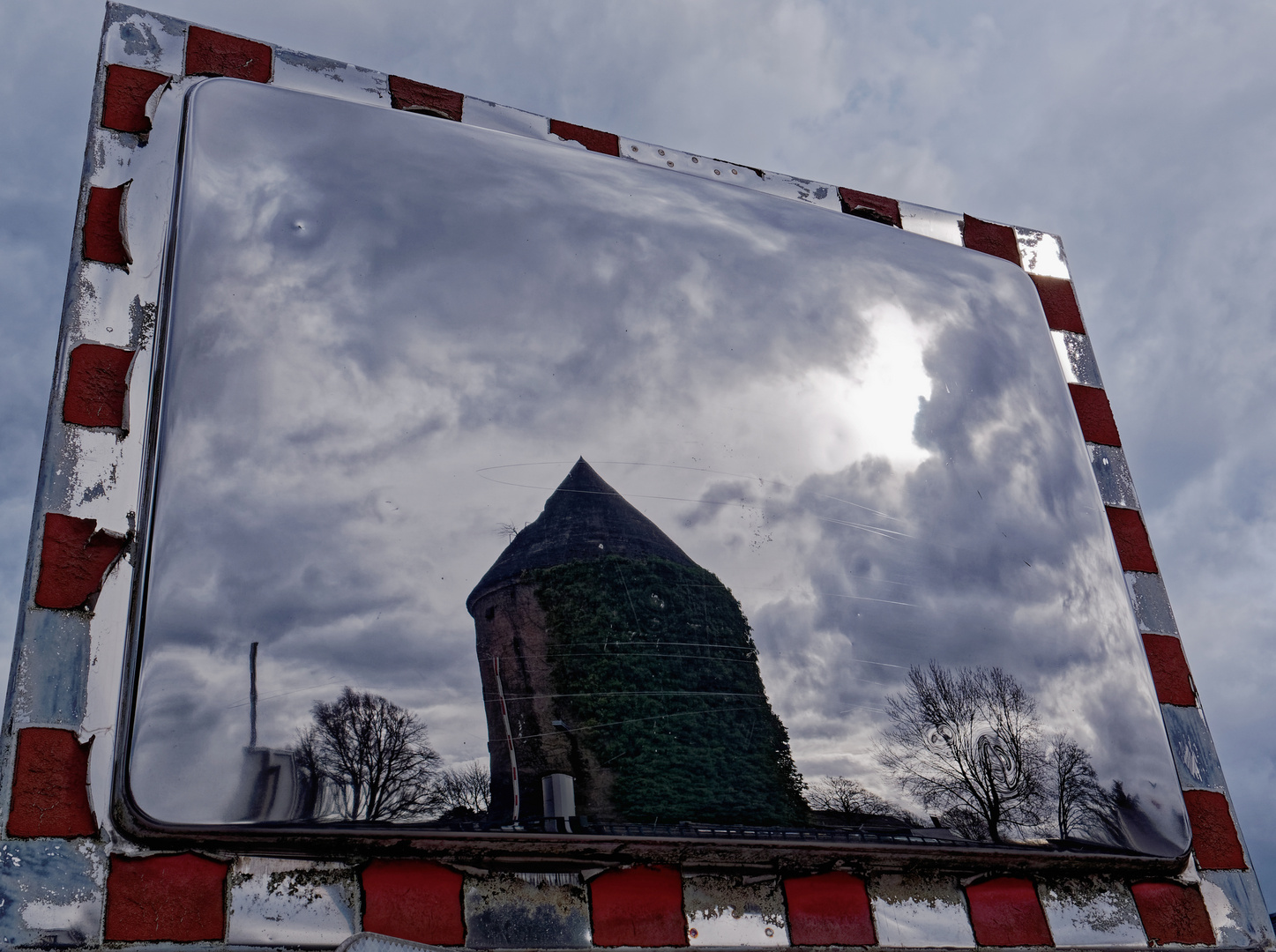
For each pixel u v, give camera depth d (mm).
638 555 2045
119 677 1681
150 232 2131
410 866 1707
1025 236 3279
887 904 1984
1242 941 2221
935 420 2541
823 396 2436
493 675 1826
